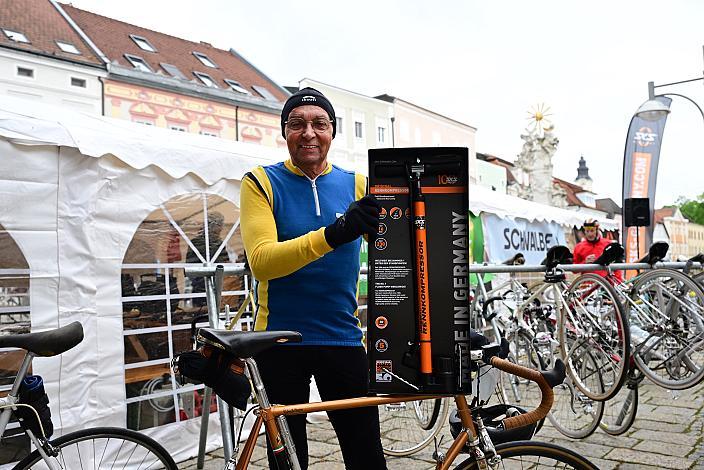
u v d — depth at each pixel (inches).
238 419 161.0
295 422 88.6
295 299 88.4
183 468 156.5
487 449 80.5
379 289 78.0
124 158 158.4
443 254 77.9
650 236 396.2
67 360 145.2
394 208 78.0
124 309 162.1
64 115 159.8
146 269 167.5
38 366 140.6
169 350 169.2
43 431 94.3
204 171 179.0
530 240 379.2
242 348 73.6
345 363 89.7
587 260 247.3
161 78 902.4
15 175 141.3
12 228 140.2
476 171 1601.9
